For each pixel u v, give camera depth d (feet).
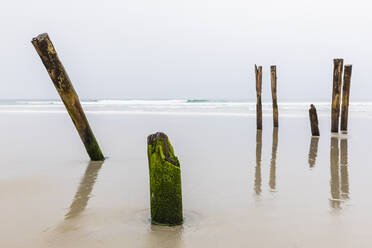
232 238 11.46
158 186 12.49
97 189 17.63
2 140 37.11
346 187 18.04
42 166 23.36
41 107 136.26
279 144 34.17
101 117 74.95
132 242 11.12
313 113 40.96
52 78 21.71
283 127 52.80
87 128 24.34
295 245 10.96
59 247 10.80
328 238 11.48
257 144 34.12
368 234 11.79
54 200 15.74
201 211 14.16
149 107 134.00
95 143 25.04
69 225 12.66
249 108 121.70
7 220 13.21
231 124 57.26
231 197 16.16
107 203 15.30
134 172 21.56
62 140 37.14
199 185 18.40
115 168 22.77
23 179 19.72
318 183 18.85
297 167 23.13
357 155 27.96
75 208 14.62
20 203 15.31
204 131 46.19
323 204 15.14
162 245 10.91
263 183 18.81
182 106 142.92
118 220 13.12
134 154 28.27
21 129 48.85
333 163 24.53
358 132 45.68
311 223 12.84
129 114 86.17
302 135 42.01
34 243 11.10
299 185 18.43
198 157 26.86
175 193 12.51
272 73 50.98
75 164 24.04
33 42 20.63
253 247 10.80
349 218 13.38
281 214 13.83
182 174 21.02
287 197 16.19
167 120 65.77
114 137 39.78
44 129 48.85
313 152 29.40
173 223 12.57
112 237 11.51
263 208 14.58
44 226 12.56
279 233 11.89
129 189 17.65
